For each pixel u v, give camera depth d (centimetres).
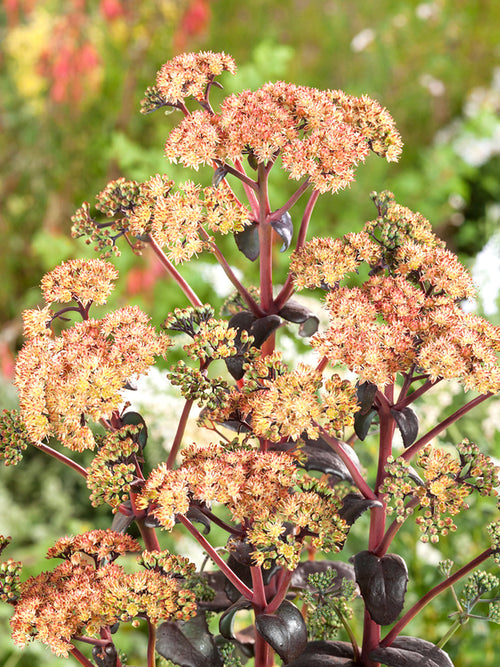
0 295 263
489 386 95
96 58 269
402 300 97
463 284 98
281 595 98
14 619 95
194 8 283
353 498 100
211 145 97
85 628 95
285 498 95
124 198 101
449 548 129
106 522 182
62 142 275
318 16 343
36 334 99
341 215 271
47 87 274
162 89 100
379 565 98
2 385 193
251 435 99
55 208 274
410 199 293
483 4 363
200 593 102
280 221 101
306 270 99
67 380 94
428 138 347
